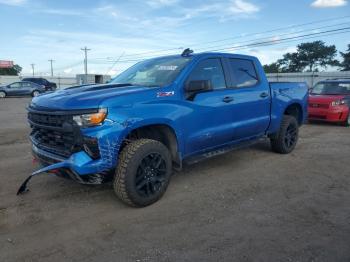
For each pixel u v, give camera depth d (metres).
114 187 4.37
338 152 7.52
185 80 4.99
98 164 4.07
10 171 6.07
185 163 5.10
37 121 4.50
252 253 3.40
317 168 6.27
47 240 3.69
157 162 4.57
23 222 4.10
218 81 5.57
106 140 4.06
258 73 6.41
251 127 6.14
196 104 5.04
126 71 5.97
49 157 4.44
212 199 4.79
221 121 5.47
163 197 4.84
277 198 4.82
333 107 11.45
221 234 3.79
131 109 4.29
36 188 5.19
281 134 7.04
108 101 4.12
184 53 5.52
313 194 4.97
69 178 4.35
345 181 5.54
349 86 12.38
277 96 6.73
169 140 4.91
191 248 3.51
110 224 4.05
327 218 4.17
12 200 4.74
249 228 3.92
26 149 7.89
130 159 4.25
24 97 32.62
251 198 4.82
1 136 9.67
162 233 3.82
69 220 4.15
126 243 3.62
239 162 6.65
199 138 5.15
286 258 3.30
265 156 7.11
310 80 41.94
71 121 4.02
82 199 4.78
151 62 5.75
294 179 5.64
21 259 3.34
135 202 4.38
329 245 3.54
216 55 5.61
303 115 7.71
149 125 4.53
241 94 5.82
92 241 3.67
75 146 4.09
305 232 3.82
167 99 4.70
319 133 10.16
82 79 30.66
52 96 4.53
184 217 4.22
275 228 3.92
